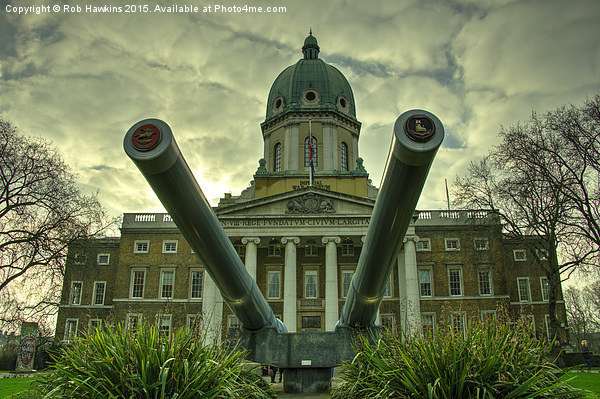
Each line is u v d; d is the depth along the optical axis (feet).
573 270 101.24
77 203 103.14
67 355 22.56
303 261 153.99
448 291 152.56
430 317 149.79
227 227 143.23
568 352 115.75
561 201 95.96
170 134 17.42
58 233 101.04
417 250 156.56
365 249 23.52
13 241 95.66
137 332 22.77
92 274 163.94
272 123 183.21
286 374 31.76
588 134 92.73
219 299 148.05
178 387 20.34
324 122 176.96
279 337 30.58
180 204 19.60
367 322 30.19
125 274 158.40
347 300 29.40
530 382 19.83
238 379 23.99
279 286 152.05
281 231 142.31
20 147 97.25
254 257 140.46
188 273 157.58
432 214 160.66
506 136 101.91
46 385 22.79
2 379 75.97
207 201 20.97
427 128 17.12
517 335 24.20
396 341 25.17
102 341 21.80
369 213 143.33
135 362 20.47
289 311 134.51
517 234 111.14
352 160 180.75
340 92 185.98
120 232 162.61
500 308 29.63
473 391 20.30
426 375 20.86
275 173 165.89
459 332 24.00
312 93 181.37
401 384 21.49
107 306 160.04
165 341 22.29
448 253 156.04
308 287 151.94
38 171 97.55
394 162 18.30
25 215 96.53
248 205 144.25
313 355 30.30
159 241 161.38
